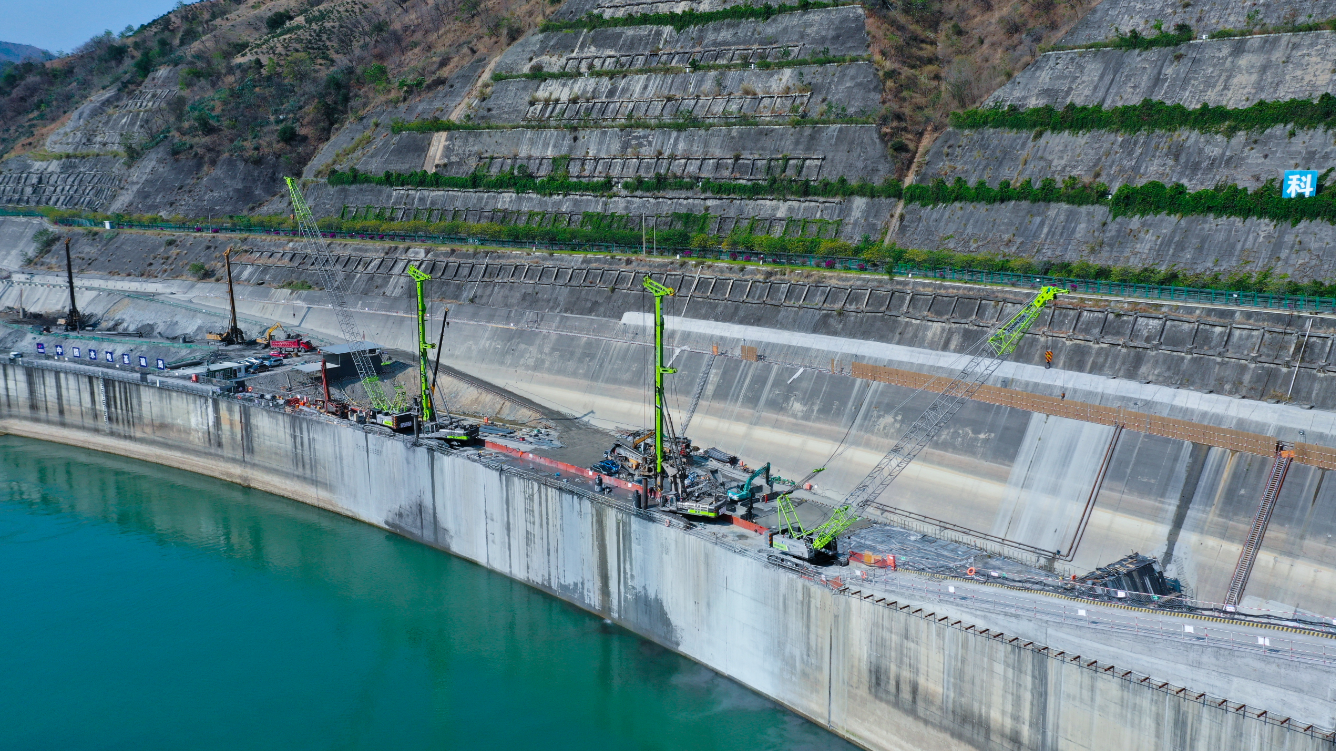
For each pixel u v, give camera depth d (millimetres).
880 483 112625
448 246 188500
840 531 95688
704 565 98125
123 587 119875
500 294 173250
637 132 189750
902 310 131000
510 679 99188
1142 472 97375
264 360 166500
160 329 193750
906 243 149250
